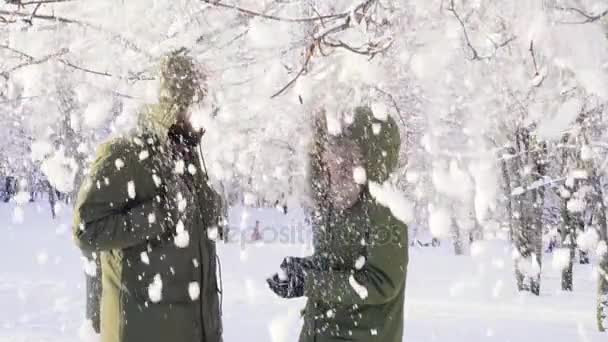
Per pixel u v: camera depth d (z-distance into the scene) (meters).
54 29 3.56
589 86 2.70
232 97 3.62
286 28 2.88
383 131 2.48
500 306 9.50
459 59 3.41
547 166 12.91
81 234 2.53
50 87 4.39
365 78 3.08
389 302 2.47
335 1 3.06
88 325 4.16
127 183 2.56
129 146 2.59
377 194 2.35
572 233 8.59
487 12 3.26
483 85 3.89
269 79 3.23
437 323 7.56
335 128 2.45
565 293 13.65
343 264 2.48
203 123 2.72
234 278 7.85
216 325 2.79
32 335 5.74
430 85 3.62
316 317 2.52
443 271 14.62
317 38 2.73
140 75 3.33
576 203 6.88
